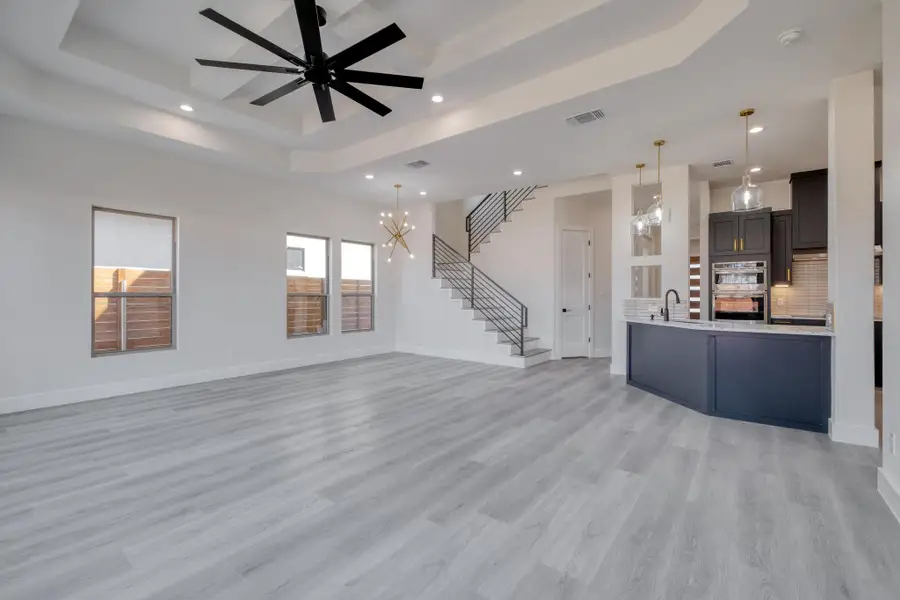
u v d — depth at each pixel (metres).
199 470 2.98
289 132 5.39
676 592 1.77
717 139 4.81
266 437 3.65
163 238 5.59
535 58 3.70
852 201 3.42
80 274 4.79
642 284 6.42
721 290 6.59
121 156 5.08
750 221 6.37
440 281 8.31
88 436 3.65
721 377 4.20
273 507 2.47
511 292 8.55
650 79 3.48
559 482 2.79
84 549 2.07
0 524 2.28
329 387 5.57
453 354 8.08
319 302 7.68
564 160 5.60
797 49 3.05
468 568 1.93
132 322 5.34
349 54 2.87
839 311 3.48
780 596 1.74
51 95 4.00
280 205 6.84
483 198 9.80
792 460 3.12
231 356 6.20
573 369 6.95
